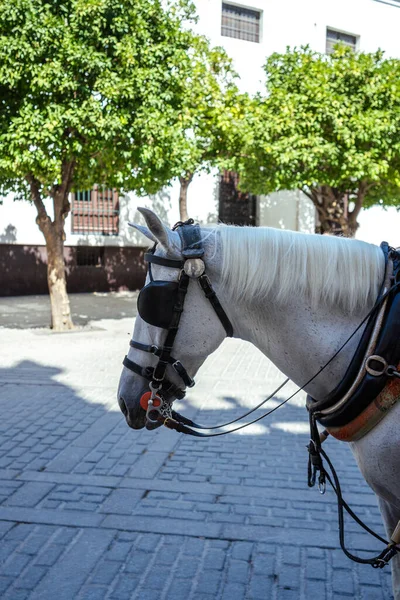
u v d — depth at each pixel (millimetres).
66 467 4500
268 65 13477
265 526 3562
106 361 8234
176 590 2893
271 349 1992
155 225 1844
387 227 21375
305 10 18984
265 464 4594
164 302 1900
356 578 3012
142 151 9016
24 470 4441
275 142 11570
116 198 17531
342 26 19766
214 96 11789
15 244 16109
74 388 6832
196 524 3582
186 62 9445
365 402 1791
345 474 4398
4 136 8375
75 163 10188
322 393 1985
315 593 2879
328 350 1919
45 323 11703
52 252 10672
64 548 3293
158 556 3213
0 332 10523
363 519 3676
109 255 17562
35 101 8664
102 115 8539
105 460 4648
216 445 5000
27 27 8078
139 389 2033
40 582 2955
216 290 1942
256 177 12781
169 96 9250
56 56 8438
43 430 5379
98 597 2828
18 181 10750
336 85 11781
